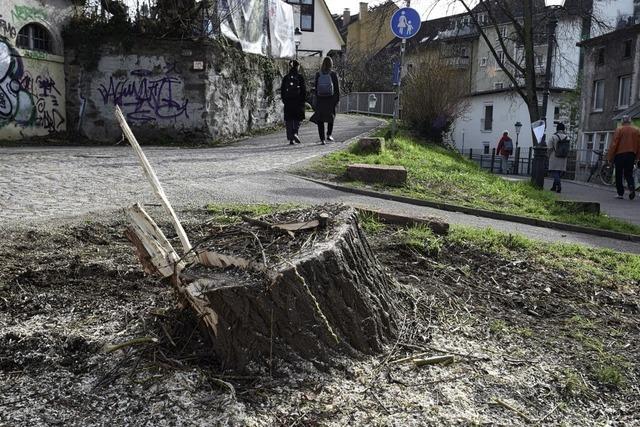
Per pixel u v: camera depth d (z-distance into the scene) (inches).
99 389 109.3
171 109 690.2
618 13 1600.6
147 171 134.6
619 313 173.9
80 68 692.7
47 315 138.6
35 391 109.4
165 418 101.2
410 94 944.9
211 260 121.0
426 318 146.8
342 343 118.6
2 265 169.9
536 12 769.6
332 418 103.3
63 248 195.2
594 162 1264.8
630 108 1097.4
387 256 197.5
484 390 117.0
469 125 2086.6
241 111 780.0
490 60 2137.1
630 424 112.0
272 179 389.1
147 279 163.2
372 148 527.2
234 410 102.3
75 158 479.5
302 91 619.2
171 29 684.7
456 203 366.3
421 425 103.3
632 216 512.1
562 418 111.2
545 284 190.9
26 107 657.6
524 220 348.8
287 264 112.6
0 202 280.2
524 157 1803.6
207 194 323.3
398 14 549.0
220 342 112.2
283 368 111.7
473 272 195.6
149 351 119.2
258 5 847.1
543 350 138.6
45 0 671.1
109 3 690.8
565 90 1844.2
